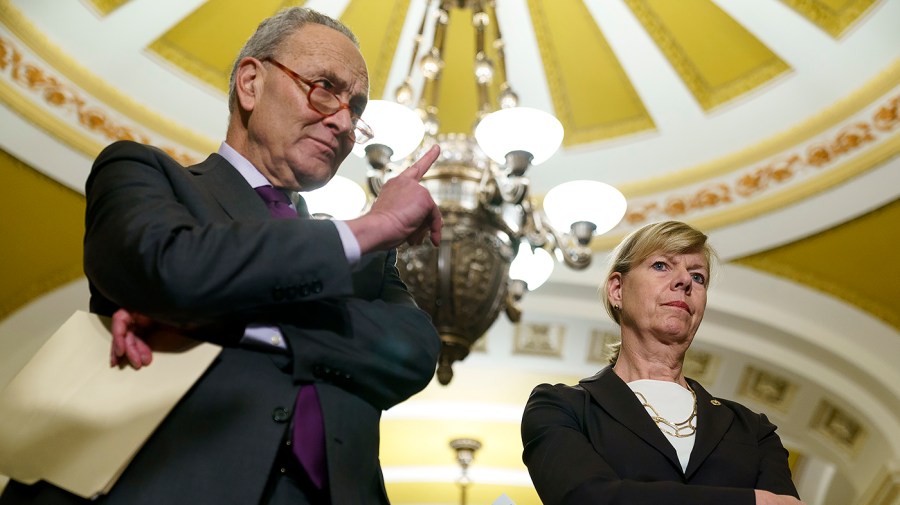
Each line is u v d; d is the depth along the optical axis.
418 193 1.92
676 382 2.60
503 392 9.95
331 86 2.20
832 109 7.66
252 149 2.15
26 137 7.34
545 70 8.22
